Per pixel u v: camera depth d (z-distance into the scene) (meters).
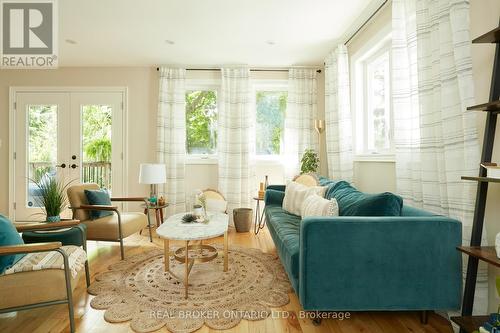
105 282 2.23
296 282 1.71
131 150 4.41
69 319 1.71
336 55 3.49
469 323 1.39
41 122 4.38
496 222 1.59
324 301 1.58
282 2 2.63
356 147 3.34
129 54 3.90
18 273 1.51
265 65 4.32
